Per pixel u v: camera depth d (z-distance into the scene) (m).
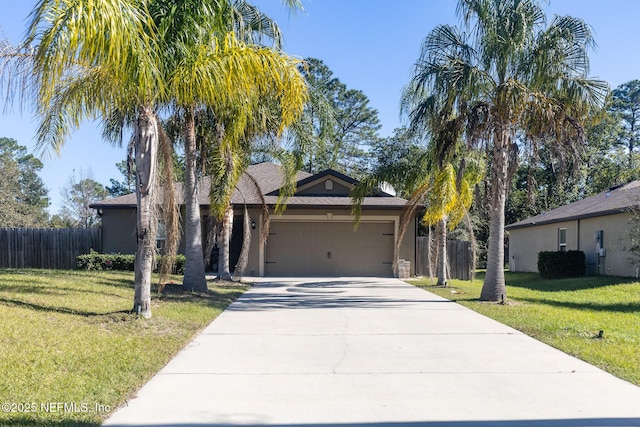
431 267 18.00
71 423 4.52
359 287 16.77
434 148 14.35
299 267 20.81
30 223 36.81
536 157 13.16
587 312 12.12
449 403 5.33
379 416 4.95
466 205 16.48
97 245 20.34
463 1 12.70
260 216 20.47
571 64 12.49
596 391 5.75
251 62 9.06
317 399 5.43
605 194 24.84
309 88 14.20
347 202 20.20
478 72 12.48
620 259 19.22
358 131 44.88
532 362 7.00
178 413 4.97
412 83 13.43
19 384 5.29
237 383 5.96
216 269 21.06
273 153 15.92
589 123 13.09
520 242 30.06
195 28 9.09
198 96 9.25
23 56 7.45
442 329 9.35
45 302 9.20
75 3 6.81
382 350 7.66
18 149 51.38
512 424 4.78
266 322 9.95
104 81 8.42
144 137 9.05
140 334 8.04
